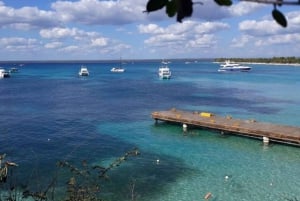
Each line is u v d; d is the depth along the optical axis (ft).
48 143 103.65
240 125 114.52
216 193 67.00
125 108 175.63
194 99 209.97
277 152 95.30
